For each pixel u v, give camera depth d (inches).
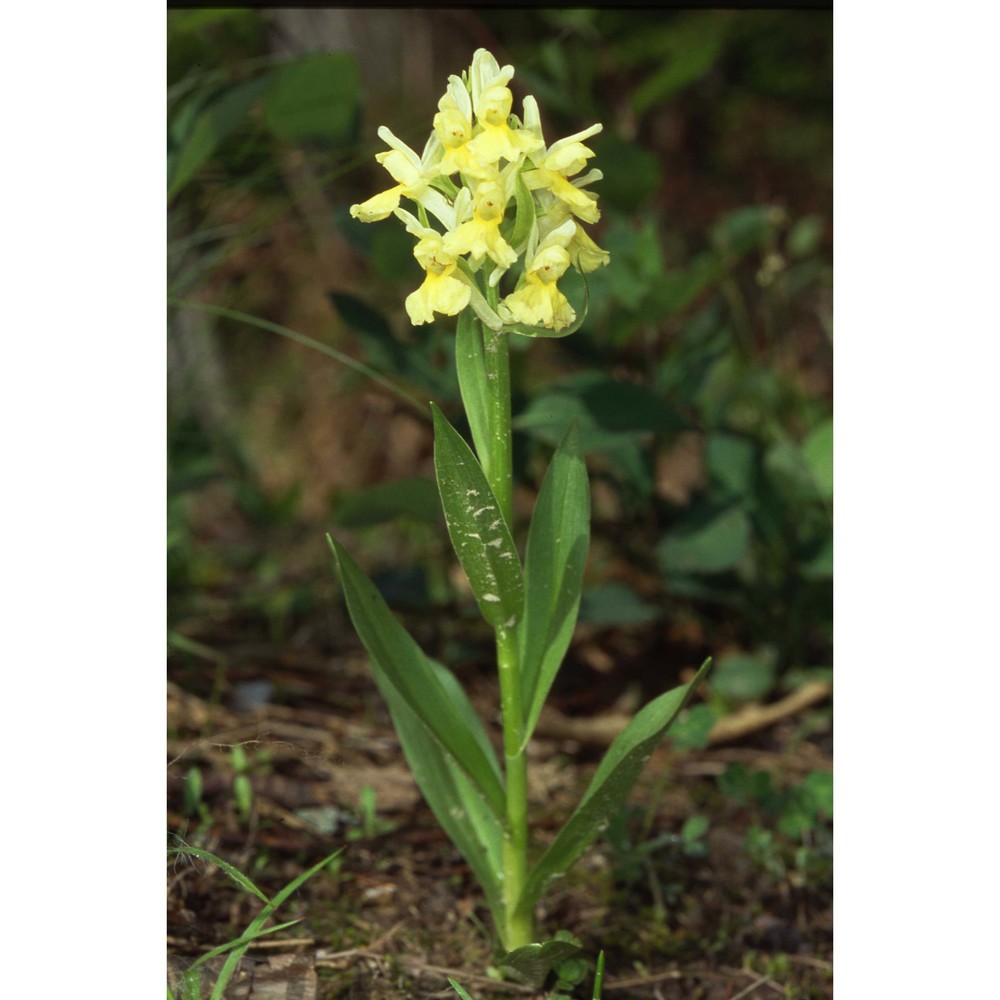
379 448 42.7
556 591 21.3
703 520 28.7
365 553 35.2
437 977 22.2
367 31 53.1
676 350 32.4
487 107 19.7
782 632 29.3
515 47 48.0
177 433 34.0
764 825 25.5
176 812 23.9
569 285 25.2
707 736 24.8
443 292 19.9
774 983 22.7
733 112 53.1
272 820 24.3
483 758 21.4
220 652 28.7
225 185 29.0
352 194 34.6
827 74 49.3
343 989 21.9
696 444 40.6
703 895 24.1
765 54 49.8
